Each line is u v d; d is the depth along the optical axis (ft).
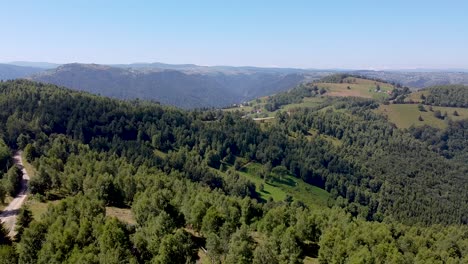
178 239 213.05
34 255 207.41
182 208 293.64
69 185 362.12
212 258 227.40
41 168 369.91
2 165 450.30
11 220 303.68
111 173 420.36
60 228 220.64
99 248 203.31
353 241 259.60
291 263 221.25
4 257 200.95
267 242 245.86
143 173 448.24
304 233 292.81
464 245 329.52
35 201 344.49
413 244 311.06
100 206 261.44
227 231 245.04
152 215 254.88
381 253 260.01
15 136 589.32
